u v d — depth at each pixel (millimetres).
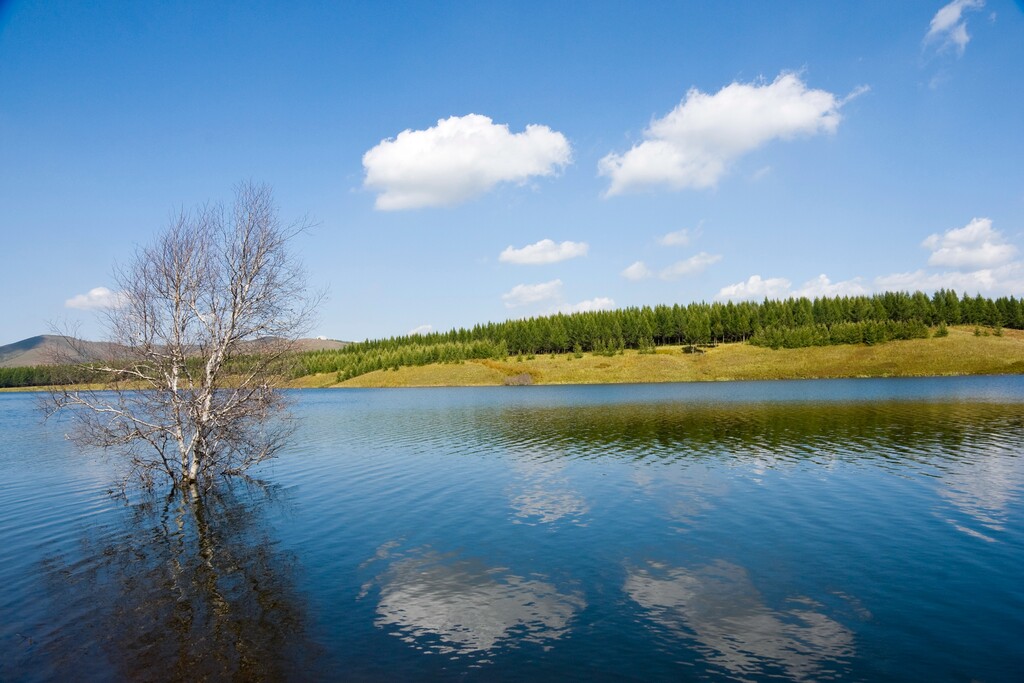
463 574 16266
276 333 31969
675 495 24531
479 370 179000
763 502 23016
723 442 38625
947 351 135625
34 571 17484
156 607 14547
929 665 10914
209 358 30531
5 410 91875
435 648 12000
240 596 15125
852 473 27672
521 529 20453
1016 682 10258
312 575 16531
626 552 17750
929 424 44250
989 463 29141
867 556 16875
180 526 22375
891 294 175125
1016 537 18188
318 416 71312
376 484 28875
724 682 10453
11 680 11117
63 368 27922
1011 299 171250
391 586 15523
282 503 25688
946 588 14492
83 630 13305
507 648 11914
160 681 10953
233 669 11336
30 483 31719
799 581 15164
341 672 11094
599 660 11352
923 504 22094
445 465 33562
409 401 100312
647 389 112188
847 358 143625
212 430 31500
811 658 11266
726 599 14141
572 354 183750
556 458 34656
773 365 147125
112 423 29500
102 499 27594
